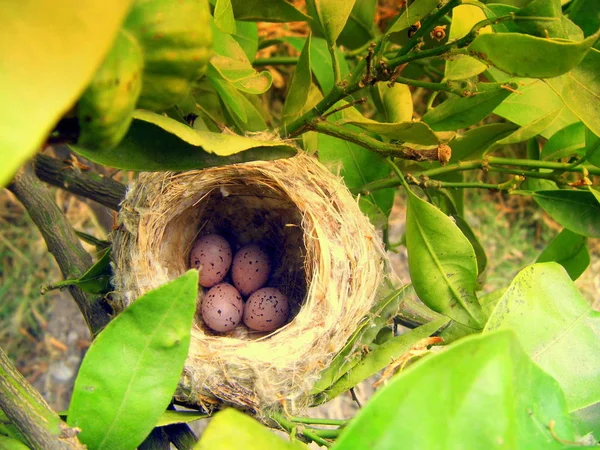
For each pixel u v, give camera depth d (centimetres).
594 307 47
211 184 24
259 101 27
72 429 15
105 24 7
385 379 19
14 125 7
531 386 12
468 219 48
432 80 25
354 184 23
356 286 21
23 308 42
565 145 22
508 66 14
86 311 21
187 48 10
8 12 7
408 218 18
